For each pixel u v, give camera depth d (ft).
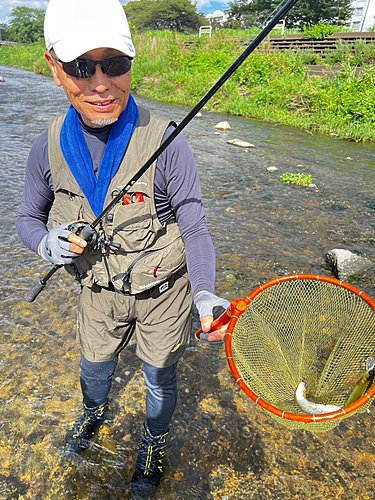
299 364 6.12
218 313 4.11
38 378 8.04
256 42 3.62
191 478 6.34
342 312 6.07
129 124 4.66
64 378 8.09
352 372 5.80
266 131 35.70
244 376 4.70
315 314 6.24
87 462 6.49
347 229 15.99
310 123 39.04
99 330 5.54
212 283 4.46
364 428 7.34
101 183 4.75
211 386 8.16
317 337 6.37
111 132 4.63
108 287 5.21
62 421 7.16
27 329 9.30
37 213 5.41
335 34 54.65
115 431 7.03
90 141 4.74
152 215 4.85
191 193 4.80
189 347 9.19
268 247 14.12
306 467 6.58
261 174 22.54
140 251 4.96
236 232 15.14
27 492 6.03
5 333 9.12
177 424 7.25
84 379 6.11
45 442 6.77
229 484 6.26
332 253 13.06
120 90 4.23
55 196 5.07
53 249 4.69
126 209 4.75
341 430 7.29
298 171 23.71
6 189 17.44
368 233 15.70
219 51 58.23
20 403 7.45
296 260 13.35
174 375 5.78
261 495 6.12
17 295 10.44
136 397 7.77
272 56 51.01
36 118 32.32
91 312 5.48
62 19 3.93
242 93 48.24
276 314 6.18
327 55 51.42
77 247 4.67
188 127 34.58
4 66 101.91
